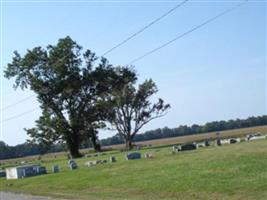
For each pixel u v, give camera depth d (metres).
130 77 83.25
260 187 16.53
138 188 21.20
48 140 78.25
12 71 76.62
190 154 32.91
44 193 25.50
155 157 35.78
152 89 93.19
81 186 25.53
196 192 17.86
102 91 80.38
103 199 19.91
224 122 188.50
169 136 195.12
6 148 169.25
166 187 19.94
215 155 27.95
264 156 23.39
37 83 75.31
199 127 192.88
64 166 46.31
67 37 76.94
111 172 28.52
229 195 16.39
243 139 51.62
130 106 92.25
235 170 20.53
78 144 79.69
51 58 76.50
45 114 77.50
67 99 78.12
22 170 38.31
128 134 92.75
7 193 28.94
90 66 79.19
